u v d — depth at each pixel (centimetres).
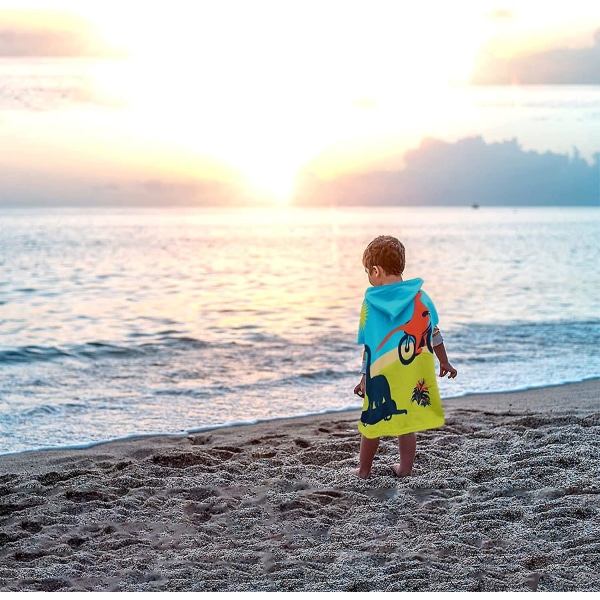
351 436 576
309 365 941
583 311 1503
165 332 1235
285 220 12062
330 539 372
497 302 1667
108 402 747
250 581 325
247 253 3812
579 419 585
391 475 464
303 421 649
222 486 450
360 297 1814
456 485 443
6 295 1819
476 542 363
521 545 356
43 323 1346
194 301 1712
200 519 404
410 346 449
